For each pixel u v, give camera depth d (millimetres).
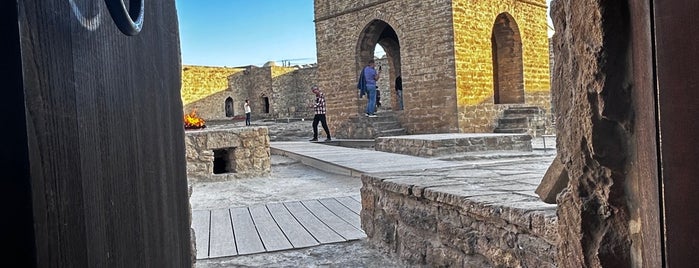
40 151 631
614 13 1033
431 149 8680
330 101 16641
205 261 3385
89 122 824
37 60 634
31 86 611
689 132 764
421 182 3037
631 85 1062
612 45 1049
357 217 4469
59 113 700
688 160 771
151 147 1278
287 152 9953
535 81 16062
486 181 2996
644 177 997
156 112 1367
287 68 29359
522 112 14664
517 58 15602
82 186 778
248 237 3916
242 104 30219
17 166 588
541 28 16281
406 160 7621
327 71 16609
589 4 1083
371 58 15992
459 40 13469
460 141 8867
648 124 922
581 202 1256
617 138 1129
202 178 7211
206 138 7246
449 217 2656
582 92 1167
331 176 7375
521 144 9328
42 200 629
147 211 1197
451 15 13266
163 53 1510
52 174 667
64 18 733
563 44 1401
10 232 590
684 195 783
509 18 15258
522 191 2580
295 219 4477
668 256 826
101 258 852
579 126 1210
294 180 7238
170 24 1656
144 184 1182
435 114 13938
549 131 14938
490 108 14383
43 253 626
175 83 1726
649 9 860
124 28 921
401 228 3164
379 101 20516
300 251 3547
